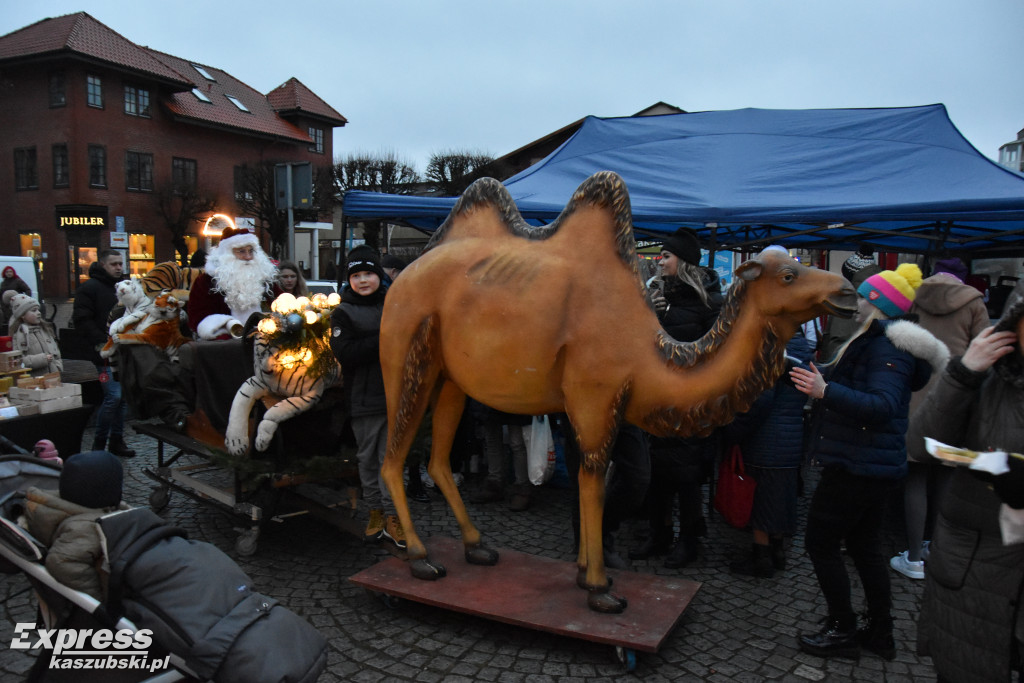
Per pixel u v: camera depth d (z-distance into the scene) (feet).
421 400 11.11
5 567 7.70
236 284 15.01
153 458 20.01
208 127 94.79
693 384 9.25
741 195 18.60
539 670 9.66
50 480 9.08
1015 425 6.40
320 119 110.01
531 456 16.05
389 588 10.92
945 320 14.15
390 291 11.27
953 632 6.57
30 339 18.93
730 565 13.14
